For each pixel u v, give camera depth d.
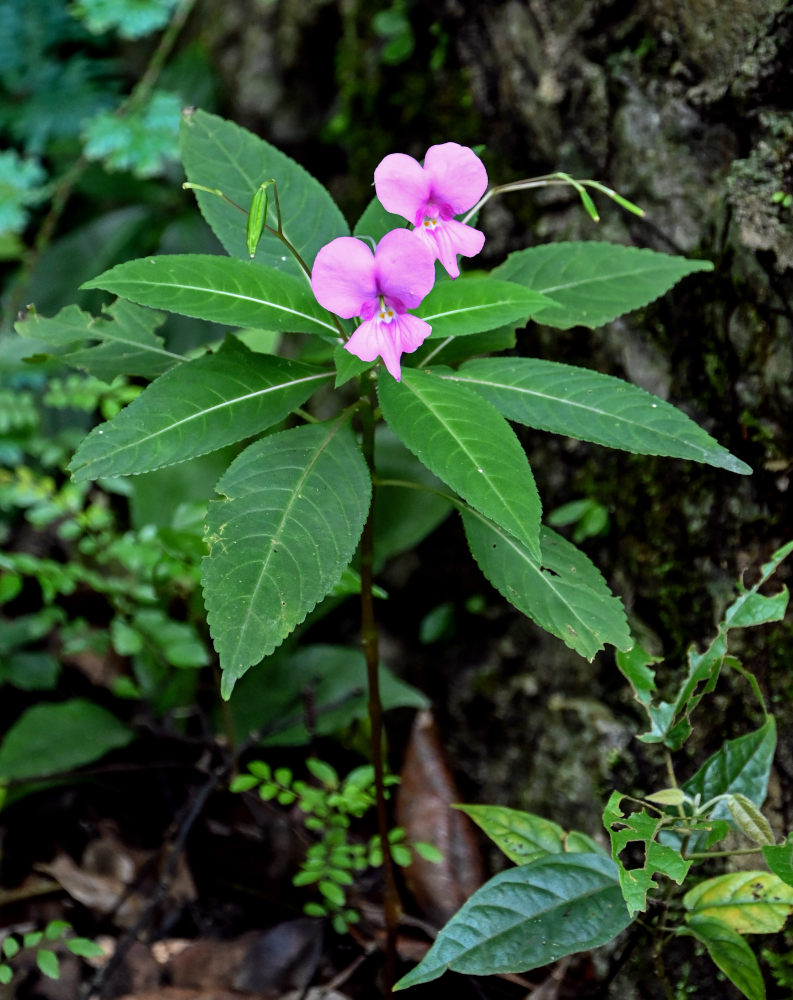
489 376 0.83
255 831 0.97
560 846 0.86
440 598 1.04
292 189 0.87
